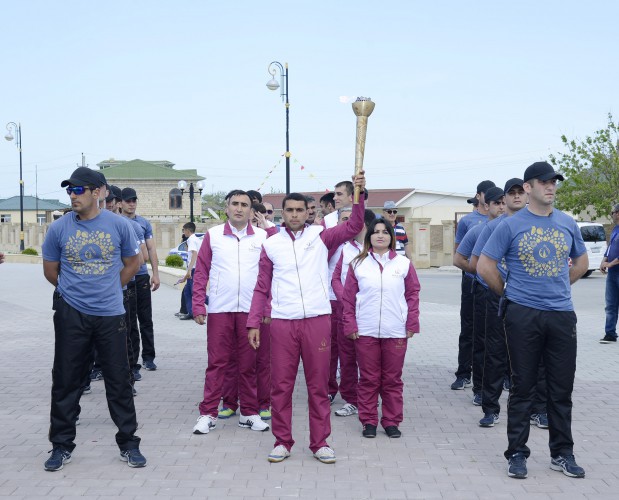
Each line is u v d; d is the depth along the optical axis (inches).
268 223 278.1
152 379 330.3
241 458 219.0
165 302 657.6
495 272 209.9
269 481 198.2
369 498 185.6
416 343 432.5
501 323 251.6
